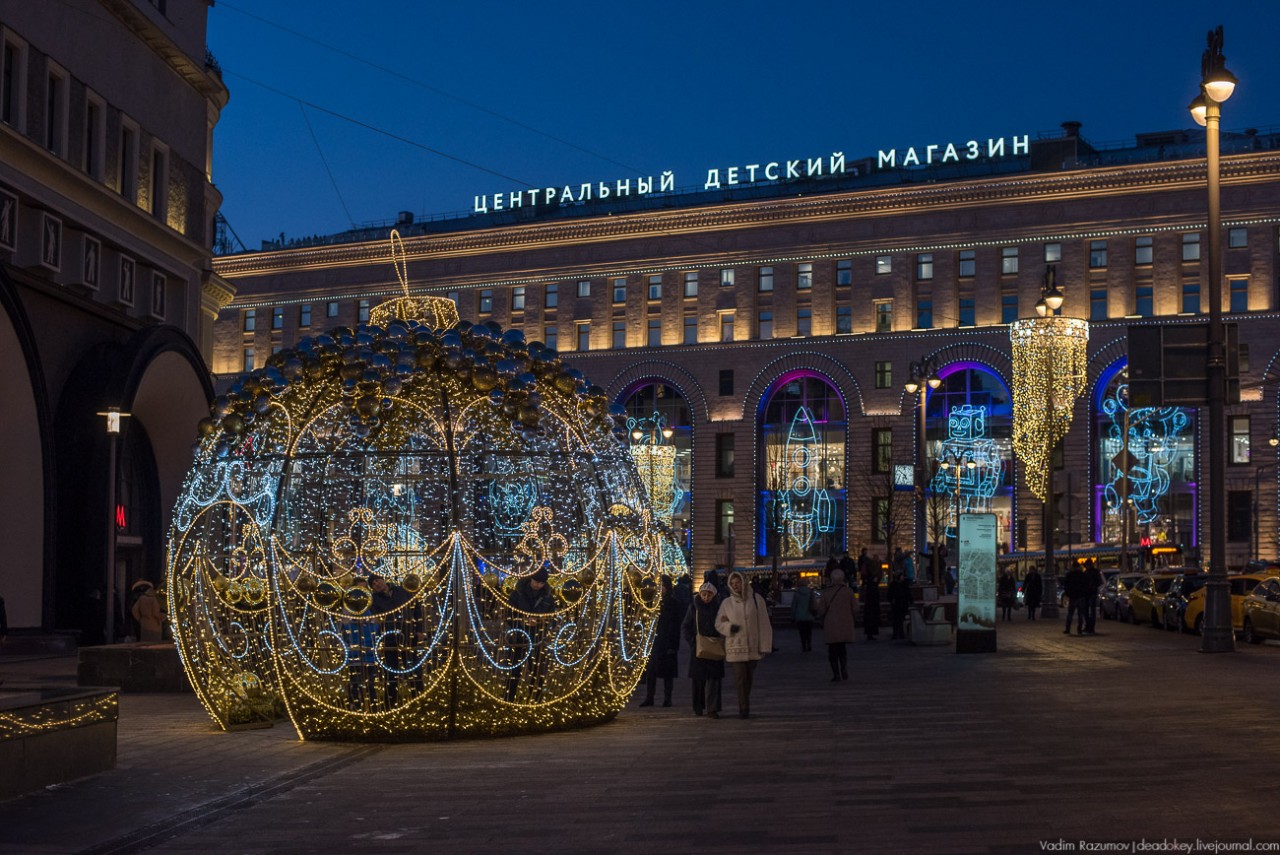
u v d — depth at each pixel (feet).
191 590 57.93
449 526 54.65
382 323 59.52
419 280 319.47
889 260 285.64
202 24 152.46
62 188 118.32
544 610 56.03
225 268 334.44
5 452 110.22
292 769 46.32
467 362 55.62
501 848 32.55
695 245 298.97
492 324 59.21
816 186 304.30
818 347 286.87
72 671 90.38
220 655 57.93
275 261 329.72
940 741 49.16
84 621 116.98
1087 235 270.87
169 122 144.15
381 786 42.86
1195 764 41.29
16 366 109.29
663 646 67.87
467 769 46.03
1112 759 42.96
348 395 56.39
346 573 55.31
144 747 52.34
